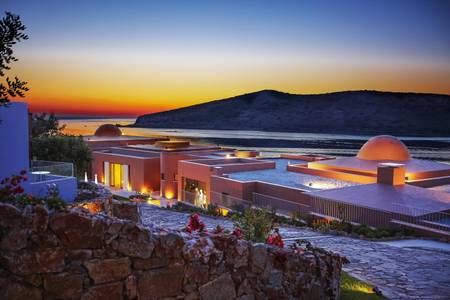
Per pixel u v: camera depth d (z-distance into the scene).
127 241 4.29
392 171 23.42
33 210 3.90
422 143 144.75
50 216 3.95
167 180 37.88
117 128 61.84
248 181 26.89
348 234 16.95
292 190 24.42
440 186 29.16
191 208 23.38
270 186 25.91
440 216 19.03
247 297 5.20
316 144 164.88
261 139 189.12
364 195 21.73
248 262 5.23
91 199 11.84
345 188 23.19
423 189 23.00
